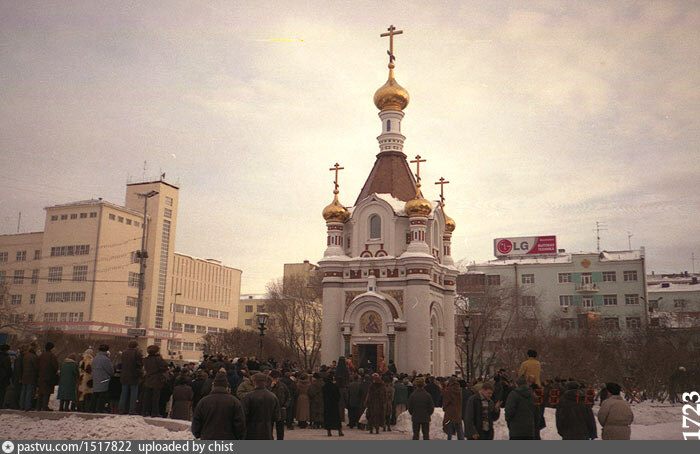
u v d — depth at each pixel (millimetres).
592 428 16172
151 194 65500
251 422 13156
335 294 47000
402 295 45906
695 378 41562
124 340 88188
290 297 88875
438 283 49688
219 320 129875
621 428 14375
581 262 92438
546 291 92750
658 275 124750
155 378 20328
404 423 25297
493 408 17016
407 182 50812
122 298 104188
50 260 102938
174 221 117250
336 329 46469
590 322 77938
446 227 53562
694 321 83688
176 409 20859
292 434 23297
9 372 22516
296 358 86688
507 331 73375
